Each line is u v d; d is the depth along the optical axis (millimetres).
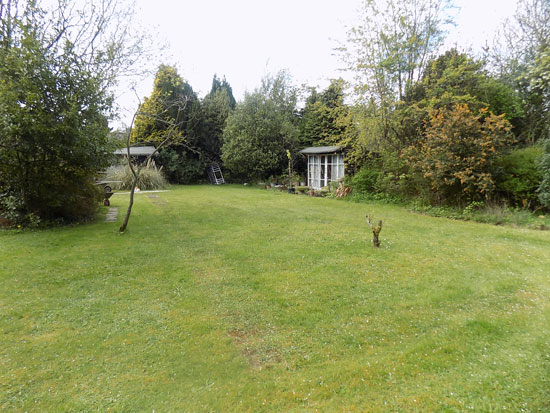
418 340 2904
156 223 8039
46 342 2852
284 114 23578
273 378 2426
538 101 10766
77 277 4371
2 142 6496
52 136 6656
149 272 4637
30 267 4645
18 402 2129
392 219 8844
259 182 22172
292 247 5895
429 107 10906
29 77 6324
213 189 18688
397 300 3715
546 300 3670
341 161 16438
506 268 4727
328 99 21891
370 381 2361
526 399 2123
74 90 7008
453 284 4156
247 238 6570
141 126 14523
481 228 7523
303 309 3531
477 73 11602
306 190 16734
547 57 8453
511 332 2990
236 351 2777
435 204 10453
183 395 2236
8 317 3273
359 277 4430
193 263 5035
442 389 2252
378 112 12633
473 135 9086
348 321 3271
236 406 2135
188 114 21516
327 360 2641
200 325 3189
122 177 17234
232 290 4035
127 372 2473
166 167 21875
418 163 10156
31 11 7492
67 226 7527
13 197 7004
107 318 3312
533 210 8516
